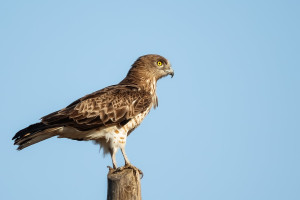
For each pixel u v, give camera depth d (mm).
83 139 14812
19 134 13930
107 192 11320
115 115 14422
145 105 15172
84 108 14273
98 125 14297
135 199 11227
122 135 14555
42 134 14023
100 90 15211
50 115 14086
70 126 14164
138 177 11570
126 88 15430
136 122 14977
